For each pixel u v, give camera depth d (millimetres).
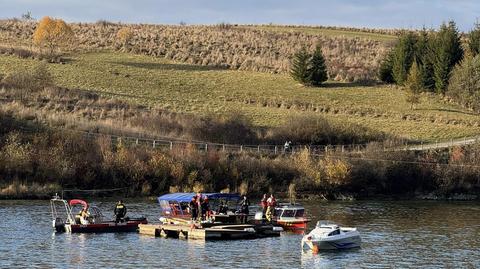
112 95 193625
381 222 111500
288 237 96625
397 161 159625
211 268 74688
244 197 103938
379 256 83562
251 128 174500
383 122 193250
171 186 140625
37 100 176125
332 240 85750
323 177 149500
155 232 94375
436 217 118812
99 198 132750
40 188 130000
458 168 161250
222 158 147250
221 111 187875
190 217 100500
